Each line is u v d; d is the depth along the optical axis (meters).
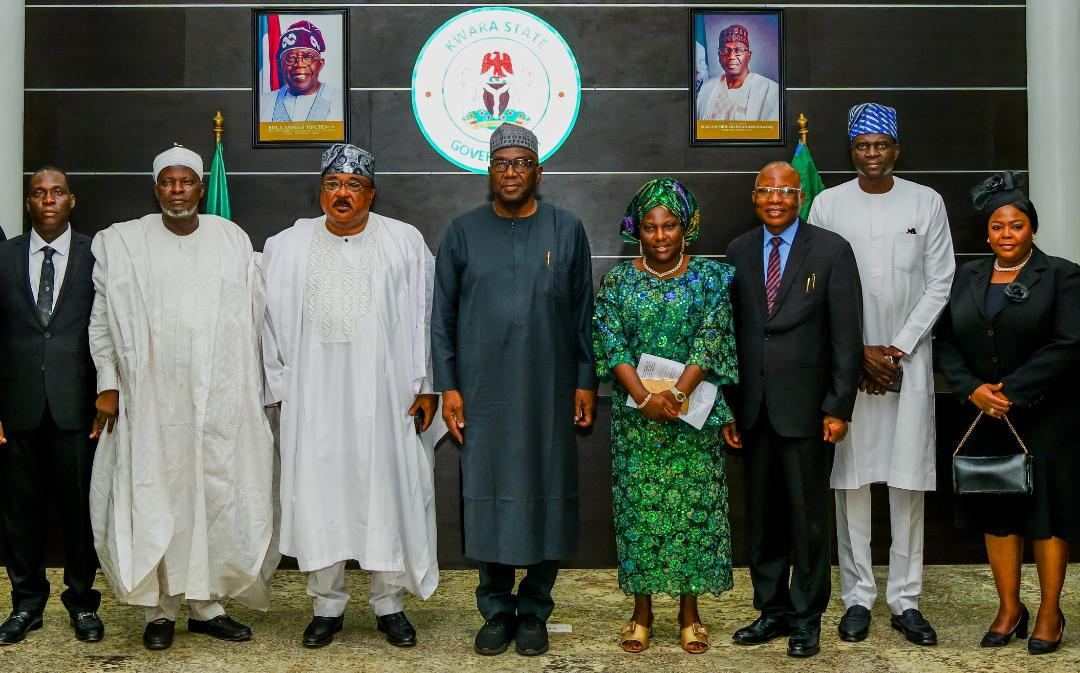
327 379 3.71
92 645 3.72
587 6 5.18
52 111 5.16
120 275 3.67
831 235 3.67
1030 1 5.21
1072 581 4.65
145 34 5.16
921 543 3.94
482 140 5.18
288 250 3.81
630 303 3.61
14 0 5.10
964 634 3.85
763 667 3.46
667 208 3.55
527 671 3.43
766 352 3.61
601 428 5.07
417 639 3.81
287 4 5.16
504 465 3.59
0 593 4.45
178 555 3.67
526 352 3.60
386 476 3.69
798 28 5.20
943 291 3.98
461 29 5.16
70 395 3.75
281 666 3.49
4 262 3.81
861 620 3.84
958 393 3.71
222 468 3.68
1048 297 3.58
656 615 4.14
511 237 3.67
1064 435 3.57
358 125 5.17
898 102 5.21
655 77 5.19
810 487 3.60
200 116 5.16
